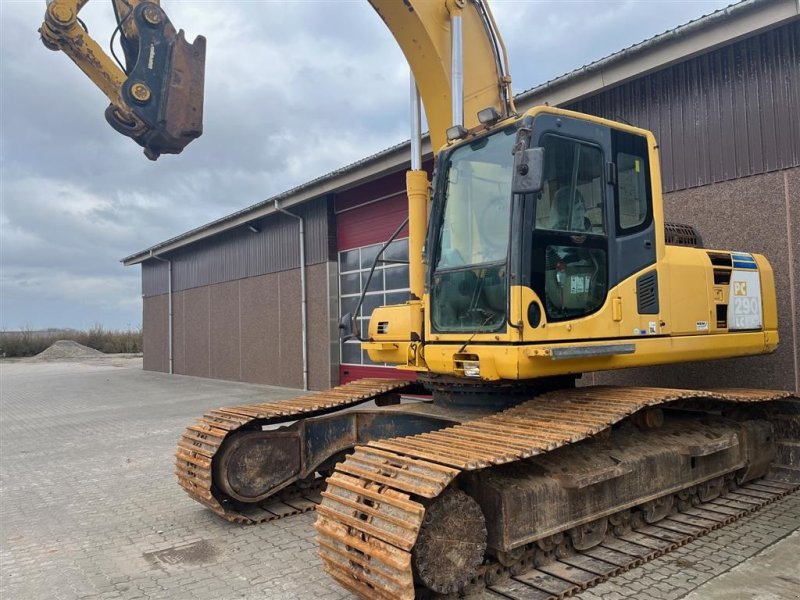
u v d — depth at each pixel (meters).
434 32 6.04
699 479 5.63
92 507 6.60
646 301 5.41
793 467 6.57
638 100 8.77
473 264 5.00
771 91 7.45
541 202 4.79
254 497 5.97
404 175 13.27
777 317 7.12
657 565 4.56
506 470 4.48
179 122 5.00
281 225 17.70
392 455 4.17
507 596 4.07
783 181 7.34
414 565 3.75
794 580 4.24
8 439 11.07
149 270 28.03
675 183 8.34
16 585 4.61
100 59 4.97
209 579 4.62
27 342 48.41
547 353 4.55
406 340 5.86
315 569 4.76
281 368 17.80
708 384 7.95
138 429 11.50
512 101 6.45
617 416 4.48
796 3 6.89
